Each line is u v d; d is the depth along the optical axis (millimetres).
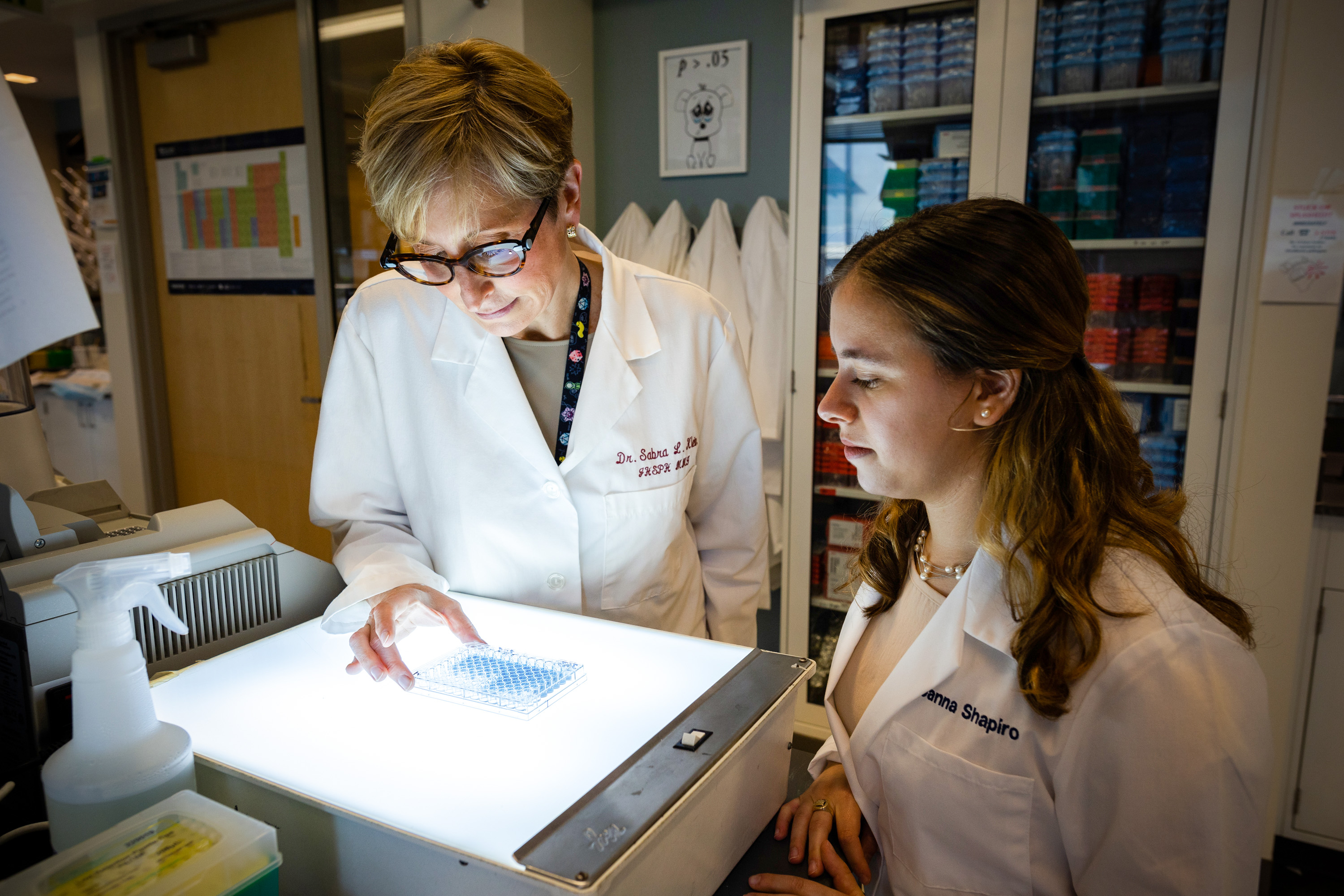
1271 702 2002
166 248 3514
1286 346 1877
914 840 773
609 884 543
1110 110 2072
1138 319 2123
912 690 781
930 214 732
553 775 679
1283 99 1804
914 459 752
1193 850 609
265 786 669
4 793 782
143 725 669
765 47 2654
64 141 4688
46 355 4371
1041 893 715
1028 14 2041
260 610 1047
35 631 831
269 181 3184
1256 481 1946
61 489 1099
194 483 3689
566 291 1146
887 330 716
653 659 896
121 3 3098
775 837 840
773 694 804
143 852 565
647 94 2867
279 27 3047
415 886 614
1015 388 715
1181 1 1915
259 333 3340
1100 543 683
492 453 1174
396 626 919
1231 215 1896
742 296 2609
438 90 845
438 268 926
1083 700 661
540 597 1213
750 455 1369
